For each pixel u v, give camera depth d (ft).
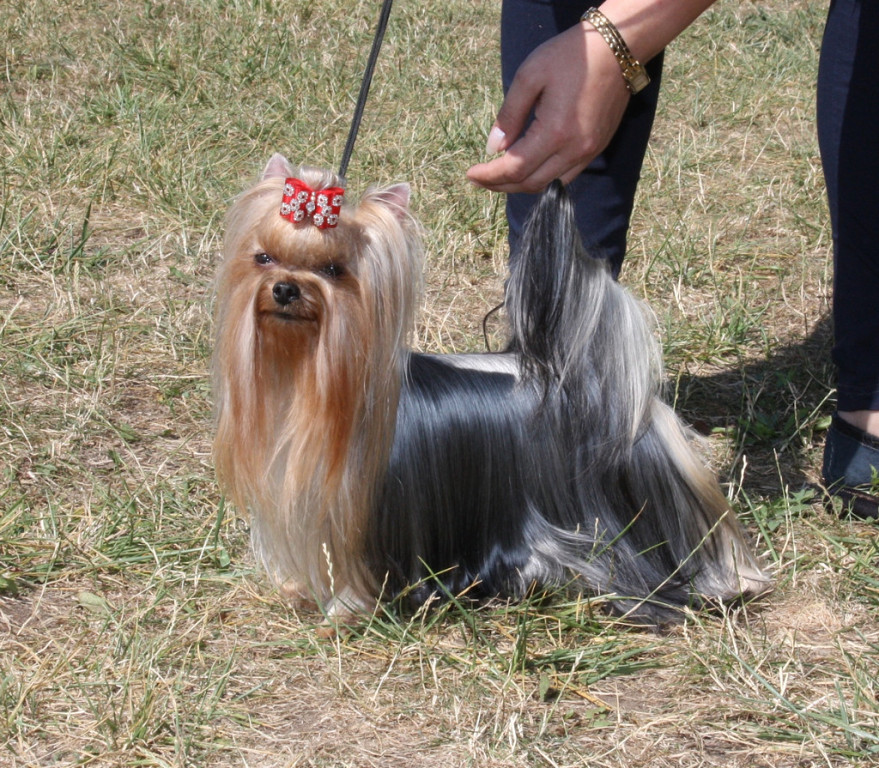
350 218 11.09
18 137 25.46
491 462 12.65
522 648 11.90
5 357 18.04
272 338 11.16
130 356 18.56
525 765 10.61
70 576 13.39
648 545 12.95
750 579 13.34
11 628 12.44
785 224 24.06
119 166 24.62
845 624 12.90
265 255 11.07
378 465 11.91
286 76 29.76
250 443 11.81
